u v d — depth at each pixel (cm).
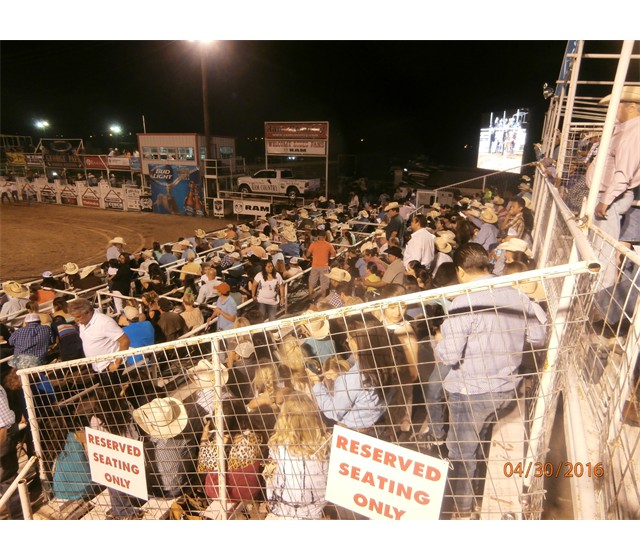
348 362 300
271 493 305
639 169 335
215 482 339
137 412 356
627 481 223
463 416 271
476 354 258
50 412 525
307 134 2645
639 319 210
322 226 1295
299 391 289
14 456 494
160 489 367
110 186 3158
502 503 272
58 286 1013
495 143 2697
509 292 254
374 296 638
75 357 622
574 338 261
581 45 516
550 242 494
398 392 314
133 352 312
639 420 201
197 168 2817
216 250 1280
